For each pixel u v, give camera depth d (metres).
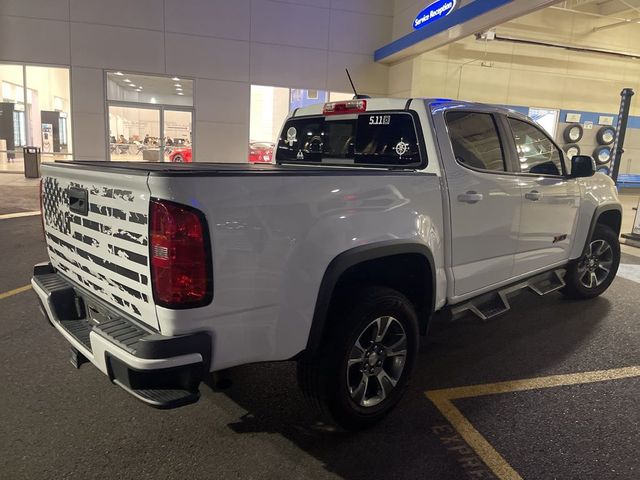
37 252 6.96
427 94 15.23
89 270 2.68
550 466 2.65
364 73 16.45
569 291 5.32
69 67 14.30
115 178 2.28
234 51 15.27
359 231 2.68
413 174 3.06
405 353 3.05
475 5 10.72
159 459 2.64
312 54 15.91
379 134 3.62
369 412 2.89
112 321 2.44
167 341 2.10
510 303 5.44
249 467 2.60
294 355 2.50
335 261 2.57
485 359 3.98
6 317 4.55
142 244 2.18
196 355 2.15
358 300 2.76
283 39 15.59
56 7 13.99
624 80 16.86
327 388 2.69
